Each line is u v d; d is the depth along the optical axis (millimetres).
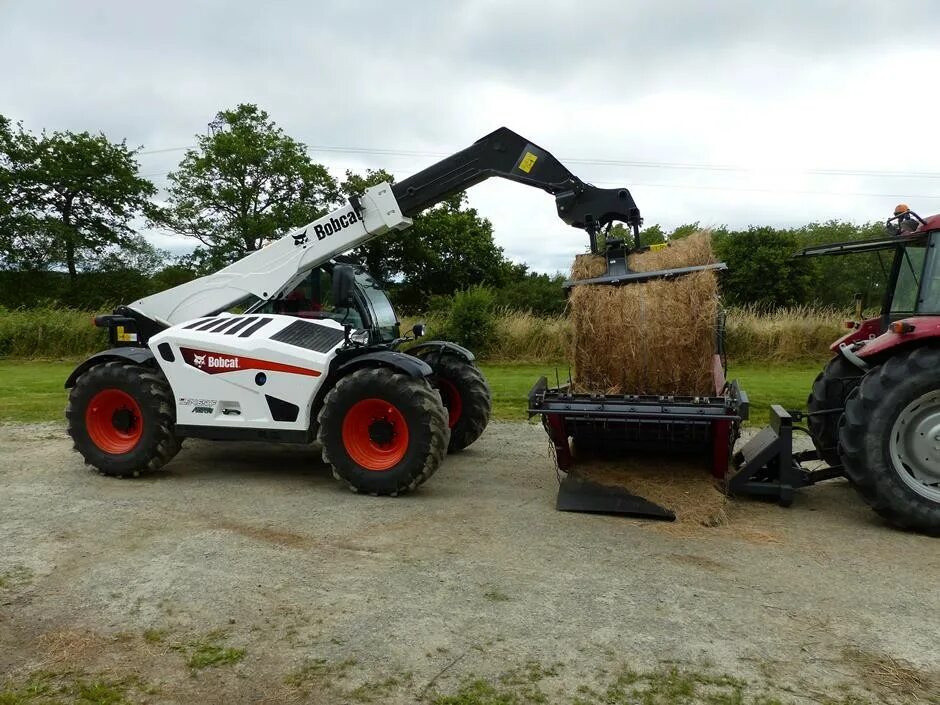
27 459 6031
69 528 4121
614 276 4633
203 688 2436
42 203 39781
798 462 5242
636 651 2689
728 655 2666
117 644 2742
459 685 2451
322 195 39656
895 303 4879
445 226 35750
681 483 4590
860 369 5215
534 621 2932
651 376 4520
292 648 2703
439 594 3199
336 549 3795
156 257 42688
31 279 38312
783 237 25297
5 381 11984
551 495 4953
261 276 5734
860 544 3949
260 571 3463
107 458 5336
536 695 2389
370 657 2637
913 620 2977
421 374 4797
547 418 4465
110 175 40375
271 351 5066
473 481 5371
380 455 4926
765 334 14664
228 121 39125
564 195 5379
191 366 5215
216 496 4875
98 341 16922
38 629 2861
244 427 5164
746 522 4336
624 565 3580
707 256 4695
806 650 2709
